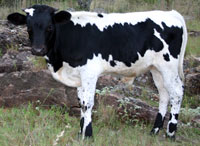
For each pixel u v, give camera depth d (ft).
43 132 16.61
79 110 20.75
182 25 18.63
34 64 24.40
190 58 28.30
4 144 15.49
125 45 17.24
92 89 16.71
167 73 18.24
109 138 17.43
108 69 17.39
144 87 26.03
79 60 16.49
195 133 19.92
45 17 15.47
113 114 20.16
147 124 20.52
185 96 24.95
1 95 21.38
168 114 21.59
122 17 17.67
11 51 26.53
